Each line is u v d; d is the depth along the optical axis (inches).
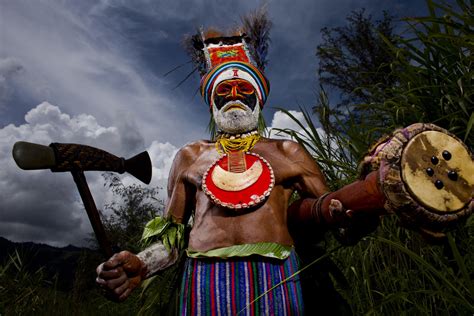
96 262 283.4
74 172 59.6
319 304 71.3
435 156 45.2
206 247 69.1
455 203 44.5
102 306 207.5
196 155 82.3
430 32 94.3
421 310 75.8
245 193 69.9
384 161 46.4
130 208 292.2
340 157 112.9
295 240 73.9
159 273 74.9
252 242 67.8
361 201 53.1
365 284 92.7
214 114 83.0
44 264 193.5
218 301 65.4
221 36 95.2
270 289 63.6
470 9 89.8
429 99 93.0
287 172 74.1
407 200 44.6
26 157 53.9
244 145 77.3
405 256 88.3
